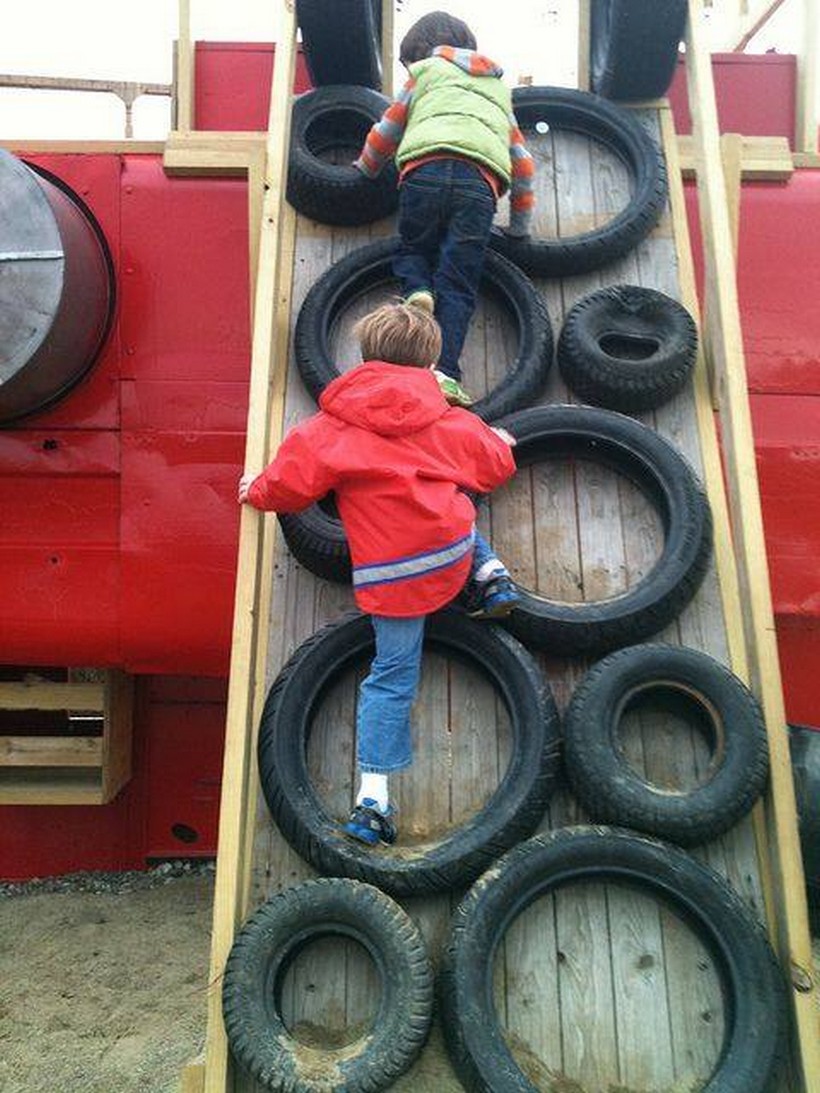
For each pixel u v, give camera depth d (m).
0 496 3.85
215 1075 2.16
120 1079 3.18
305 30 3.61
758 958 2.19
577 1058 2.20
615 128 3.47
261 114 5.11
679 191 3.43
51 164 4.01
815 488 3.93
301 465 2.35
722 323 2.92
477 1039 2.08
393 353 2.44
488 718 2.59
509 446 2.55
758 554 2.65
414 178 2.96
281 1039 2.13
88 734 4.70
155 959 3.88
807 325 4.04
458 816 2.49
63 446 3.87
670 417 3.00
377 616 2.35
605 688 2.44
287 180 3.32
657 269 3.28
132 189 4.00
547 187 3.46
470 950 2.16
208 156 3.97
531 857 2.26
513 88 3.53
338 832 2.38
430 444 2.38
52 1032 3.42
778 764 2.43
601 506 2.86
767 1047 2.10
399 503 2.32
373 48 3.85
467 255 2.92
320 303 3.12
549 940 2.30
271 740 2.47
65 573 3.82
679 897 2.26
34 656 3.90
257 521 2.62
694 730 2.55
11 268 3.34
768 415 3.97
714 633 2.69
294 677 2.55
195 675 4.11
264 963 2.19
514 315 3.12
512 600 2.47
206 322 3.95
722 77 5.08
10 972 3.79
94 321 3.77
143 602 3.82
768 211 4.12
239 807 2.38
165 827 4.56
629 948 2.30
